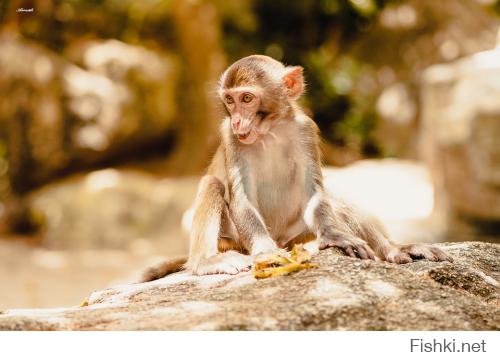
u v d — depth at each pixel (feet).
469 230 53.11
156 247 63.41
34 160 72.49
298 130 22.34
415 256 19.85
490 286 18.28
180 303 16.15
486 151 49.62
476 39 87.10
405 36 91.25
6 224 70.28
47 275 53.26
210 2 72.90
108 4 78.84
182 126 78.48
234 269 19.44
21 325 14.79
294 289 16.11
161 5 76.89
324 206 20.70
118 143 75.10
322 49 91.76
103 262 58.23
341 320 14.84
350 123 90.94
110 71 75.77
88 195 67.00
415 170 76.64
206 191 21.79
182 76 78.89
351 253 18.70
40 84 71.61
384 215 59.47
